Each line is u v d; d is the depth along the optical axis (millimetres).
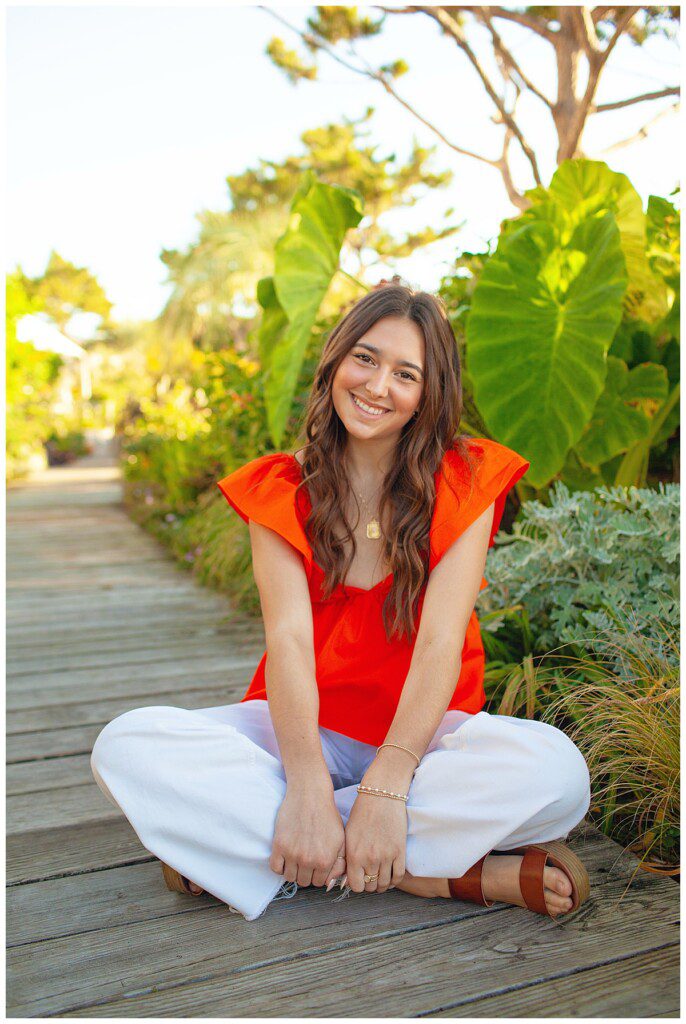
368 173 11039
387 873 1215
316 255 3000
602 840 1494
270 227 14531
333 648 1421
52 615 3877
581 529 2053
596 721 1627
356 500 1446
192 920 1306
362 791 1244
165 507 7219
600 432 2516
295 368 2967
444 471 1410
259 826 1242
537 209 2607
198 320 15242
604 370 2252
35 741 2234
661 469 2926
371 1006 1081
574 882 1215
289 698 1288
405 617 1384
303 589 1392
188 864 1273
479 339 2363
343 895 1341
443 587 1343
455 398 1423
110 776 1297
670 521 1924
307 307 2973
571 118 3795
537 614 2072
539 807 1207
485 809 1212
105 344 37719
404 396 1353
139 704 2521
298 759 1260
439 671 1282
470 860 1228
